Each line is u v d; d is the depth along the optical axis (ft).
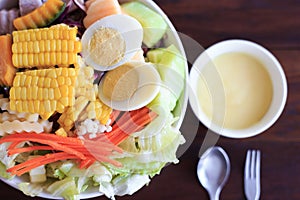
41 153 1.52
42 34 1.46
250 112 1.76
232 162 1.77
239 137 1.71
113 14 1.50
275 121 1.78
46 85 1.44
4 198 1.69
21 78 1.45
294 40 1.79
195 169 1.75
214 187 1.76
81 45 1.48
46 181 1.54
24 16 1.51
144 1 1.55
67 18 1.57
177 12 1.75
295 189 1.81
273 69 1.74
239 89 1.76
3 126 1.45
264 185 1.78
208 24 1.76
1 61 1.47
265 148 1.78
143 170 1.53
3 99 1.49
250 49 1.73
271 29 1.79
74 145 1.45
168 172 1.75
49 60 1.47
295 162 1.79
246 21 1.78
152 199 1.75
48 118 1.48
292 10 1.79
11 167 1.47
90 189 1.54
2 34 1.55
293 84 1.79
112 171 1.52
